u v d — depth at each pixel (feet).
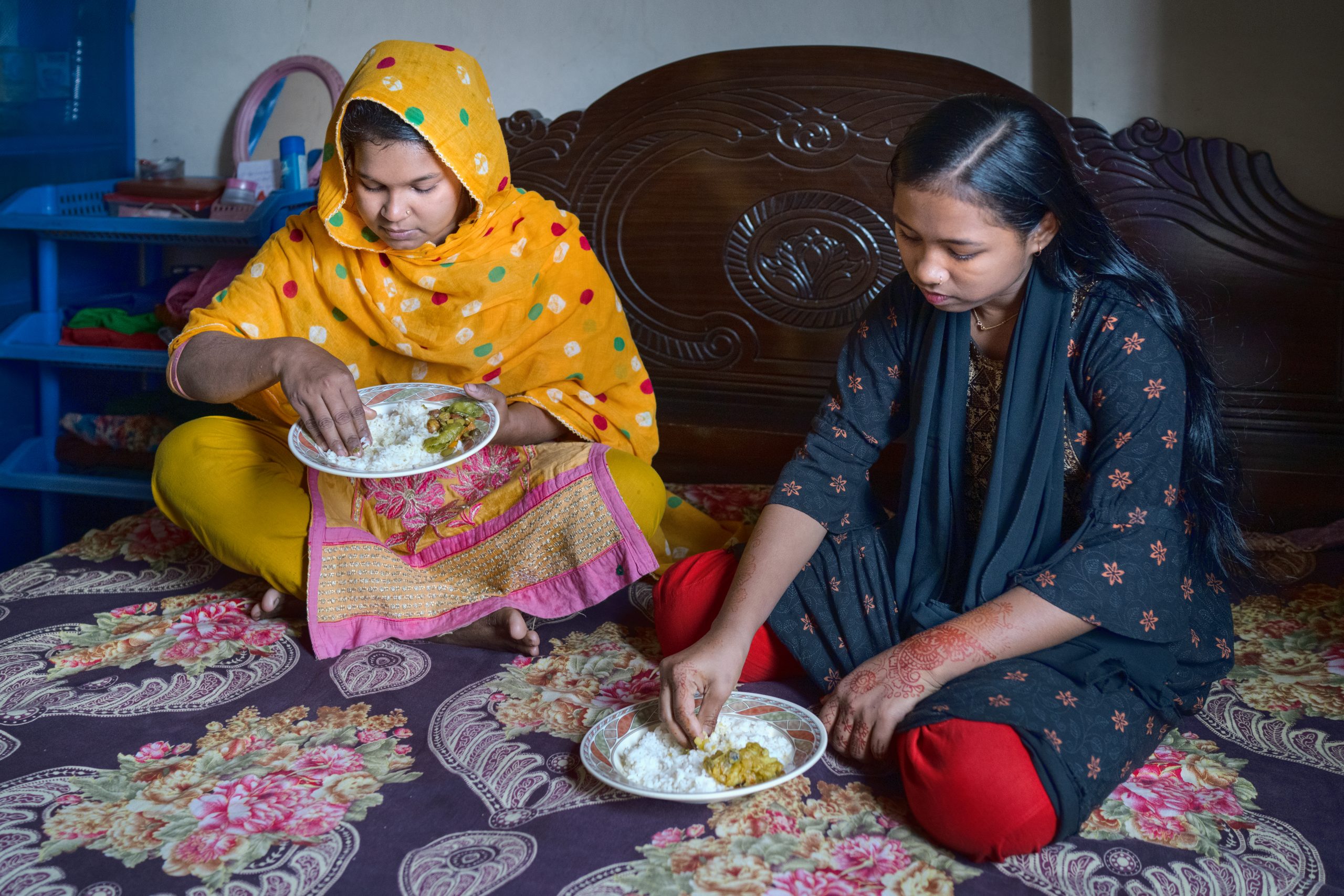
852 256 9.34
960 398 5.30
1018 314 5.07
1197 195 8.53
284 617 6.86
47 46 10.52
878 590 5.54
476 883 4.25
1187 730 5.54
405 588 6.51
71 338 10.25
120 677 6.01
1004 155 4.40
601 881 4.26
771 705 5.32
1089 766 4.32
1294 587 7.28
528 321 7.00
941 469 5.34
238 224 9.54
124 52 11.31
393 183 6.07
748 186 9.47
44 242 10.34
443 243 6.69
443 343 6.83
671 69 9.47
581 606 6.40
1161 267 8.66
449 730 5.48
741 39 9.84
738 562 5.77
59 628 6.64
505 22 10.39
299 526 6.43
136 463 10.49
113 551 8.01
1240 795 4.90
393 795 4.88
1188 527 5.16
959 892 4.19
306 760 5.17
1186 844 4.51
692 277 9.76
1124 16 8.80
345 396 5.66
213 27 11.18
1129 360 4.85
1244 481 7.55
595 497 6.29
